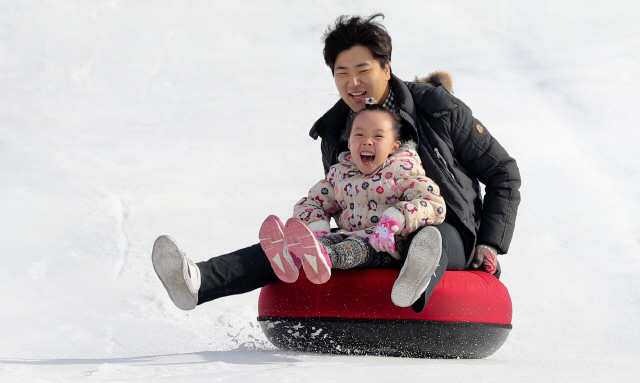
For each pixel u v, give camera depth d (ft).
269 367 23.91
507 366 25.12
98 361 26.73
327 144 36.76
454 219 31.91
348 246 28.78
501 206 33.35
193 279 27.68
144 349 35.19
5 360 26.76
